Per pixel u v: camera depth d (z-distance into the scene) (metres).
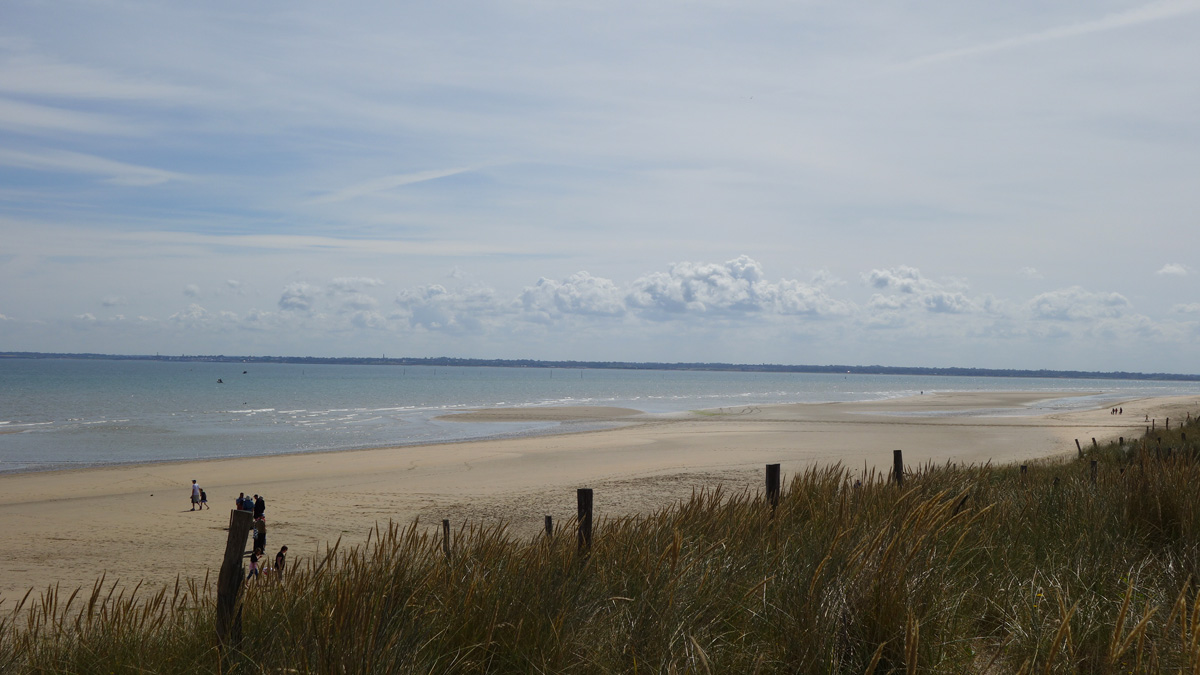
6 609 9.79
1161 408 69.38
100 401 74.88
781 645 3.31
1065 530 5.18
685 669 2.99
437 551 4.57
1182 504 5.09
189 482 25.00
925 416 58.28
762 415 58.94
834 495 6.61
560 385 149.62
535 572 4.12
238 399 81.94
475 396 96.56
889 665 3.05
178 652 3.57
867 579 3.31
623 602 3.73
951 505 4.09
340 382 146.50
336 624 3.17
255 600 3.85
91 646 3.69
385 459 30.92
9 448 36.00
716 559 4.39
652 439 38.91
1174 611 2.66
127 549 14.90
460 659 3.24
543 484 23.55
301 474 26.78
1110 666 2.70
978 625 3.71
